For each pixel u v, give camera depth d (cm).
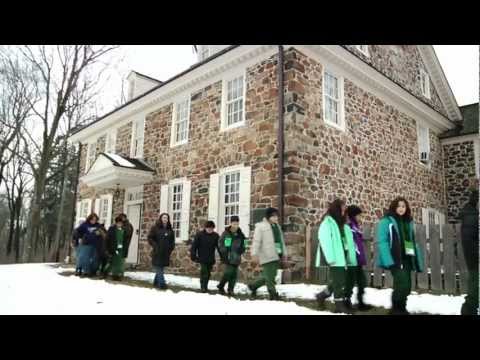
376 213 1178
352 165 1118
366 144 1190
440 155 1622
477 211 490
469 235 486
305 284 861
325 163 1027
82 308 576
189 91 1333
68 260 1917
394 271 527
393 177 1286
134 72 1839
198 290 819
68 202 3397
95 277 1040
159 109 1475
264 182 1002
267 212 683
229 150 1128
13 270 1280
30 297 672
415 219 1362
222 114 1179
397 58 1500
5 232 4319
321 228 557
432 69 1714
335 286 548
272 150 1000
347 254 564
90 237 1080
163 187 1358
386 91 1287
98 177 1473
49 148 2072
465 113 1767
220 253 759
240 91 1163
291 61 1001
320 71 1070
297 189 938
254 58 1099
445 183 1614
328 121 1066
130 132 1628
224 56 1141
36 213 2091
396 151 1327
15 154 2502
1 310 564
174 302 619
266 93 1048
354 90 1184
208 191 1176
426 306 610
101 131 1858
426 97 1652
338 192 1052
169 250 844
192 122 1294
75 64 1998
